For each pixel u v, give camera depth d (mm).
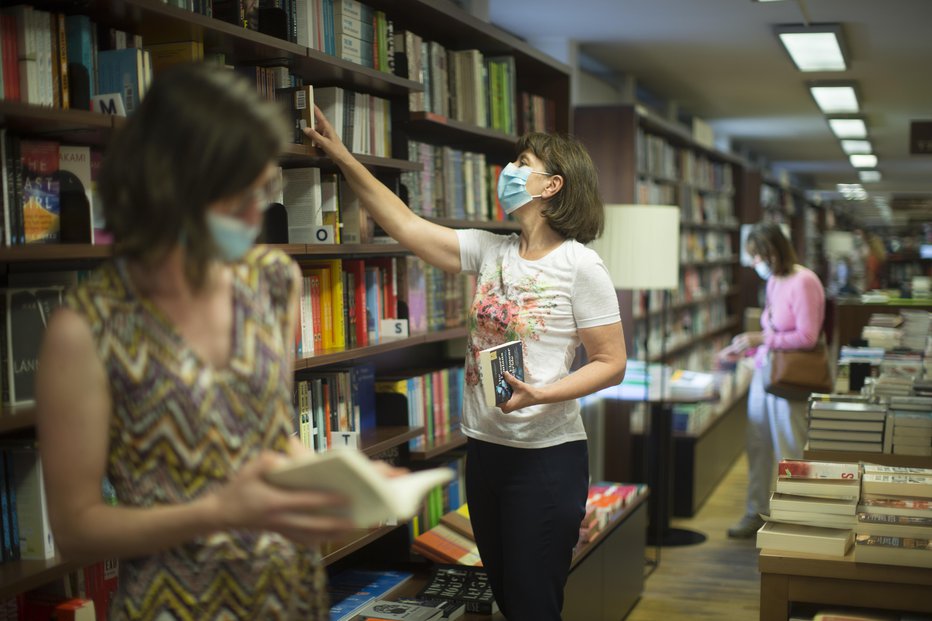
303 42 2734
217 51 2496
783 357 5055
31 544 1925
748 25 5672
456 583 3141
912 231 29547
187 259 1183
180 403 1227
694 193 8289
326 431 2848
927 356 4539
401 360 3791
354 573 3369
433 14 3514
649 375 5605
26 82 1887
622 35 6012
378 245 2994
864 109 8906
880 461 3148
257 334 1304
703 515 6102
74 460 1223
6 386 1873
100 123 1913
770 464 5438
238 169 1179
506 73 4262
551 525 2449
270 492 1139
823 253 17547
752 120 9984
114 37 2166
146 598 1277
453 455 3807
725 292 9570
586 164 2523
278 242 2596
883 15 5309
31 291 1923
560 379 2467
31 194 1937
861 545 2428
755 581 4770
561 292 2441
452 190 3822
